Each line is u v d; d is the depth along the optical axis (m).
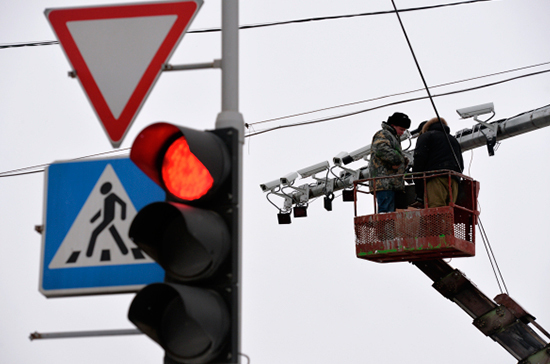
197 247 14.52
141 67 17.30
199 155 14.69
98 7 17.62
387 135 36.22
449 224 34.28
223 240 14.60
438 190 35.31
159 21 17.42
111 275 16.45
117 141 17.05
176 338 14.18
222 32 17.53
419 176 36.38
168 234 14.82
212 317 13.78
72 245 16.75
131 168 17.14
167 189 15.43
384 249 35.44
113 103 17.22
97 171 17.20
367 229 36.16
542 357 43.53
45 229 16.94
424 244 34.62
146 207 14.30
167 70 17.27
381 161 36.50
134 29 17.44
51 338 15.15
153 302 14.38
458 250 34.84
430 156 35.97
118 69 17.33
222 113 16.73
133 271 16.42
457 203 37.12
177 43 17.28
